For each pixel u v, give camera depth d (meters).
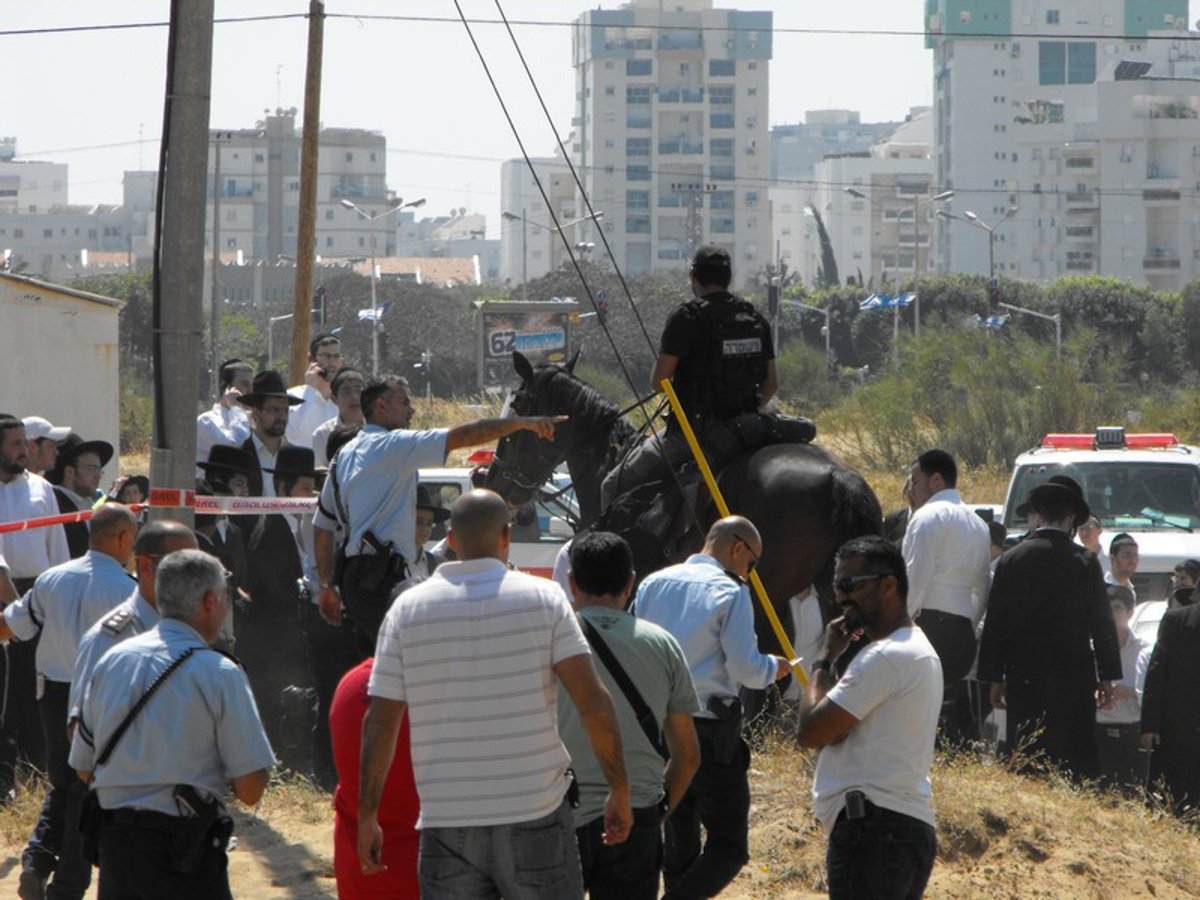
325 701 35.56
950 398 143.00
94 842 21.53
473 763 19.45
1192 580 43.78
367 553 29.22
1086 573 36.12
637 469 35.09
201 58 31.58
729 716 24.66
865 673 21.28
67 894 25.86
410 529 29.66
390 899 21.28
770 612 28.95
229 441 44.38
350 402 41.72
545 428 28.97
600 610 22.25
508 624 19.61
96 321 66.31
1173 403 174.12
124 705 21.14
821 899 28.12
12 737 35.91
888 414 138.50
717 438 34.19
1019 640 36.06
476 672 19.53
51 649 27.38
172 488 31.66
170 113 31.58
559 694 22.06
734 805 24.95
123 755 21.11
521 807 19.47
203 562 21.88
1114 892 29.34
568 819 20.08
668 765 22.70
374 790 19.94
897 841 21.34
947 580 36.53
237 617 39.19
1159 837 32.62
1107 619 36.19
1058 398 139.50
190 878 21.19
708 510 33.97
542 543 53.03
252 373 46.28
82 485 39.62
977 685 42.19
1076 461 58.97
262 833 32.22
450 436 29.03
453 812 19.48
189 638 21.66
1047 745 35.94
